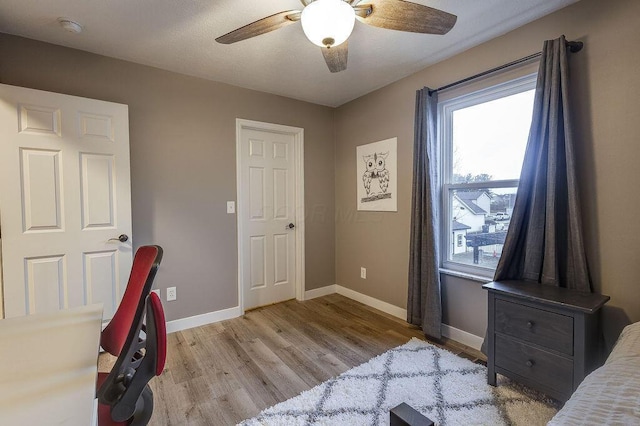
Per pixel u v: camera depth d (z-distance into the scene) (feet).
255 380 6.43
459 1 5.82
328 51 6.07
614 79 5.47
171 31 6.72
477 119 7.82
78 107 7.09
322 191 12.13
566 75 5.77
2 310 6.39
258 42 7.20
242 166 10.46
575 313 4.84
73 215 7.06
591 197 5.77
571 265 5.88
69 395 2.53
